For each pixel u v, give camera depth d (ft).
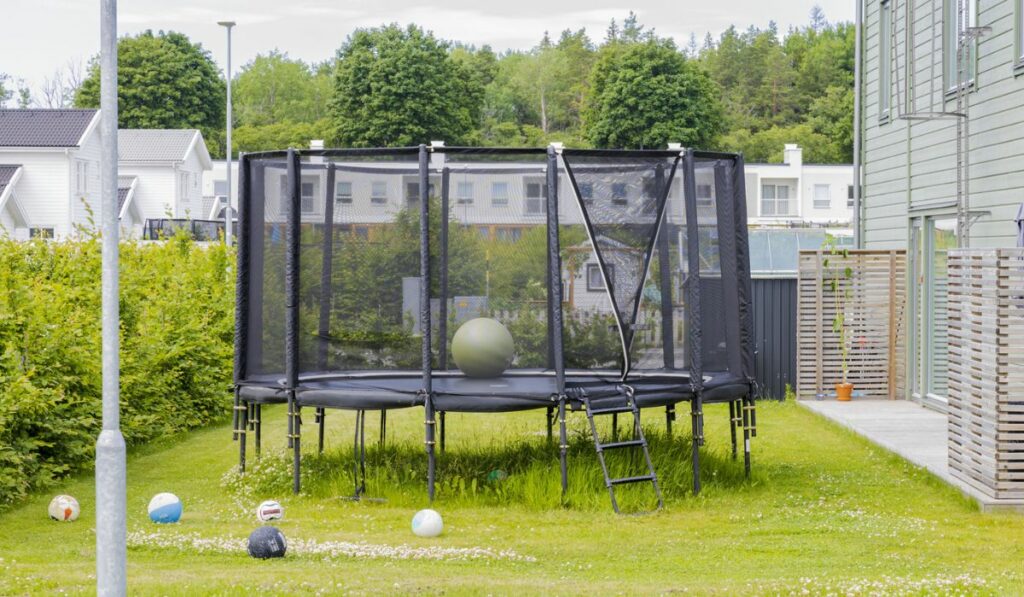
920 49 49.73
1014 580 22.68
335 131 232.12
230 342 53.93
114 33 18.86
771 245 78.48
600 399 31.55
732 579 22.97
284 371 33.60
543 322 34.19
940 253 48.06
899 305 52.70
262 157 33.60
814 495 32.58
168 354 44.78
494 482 32.50
